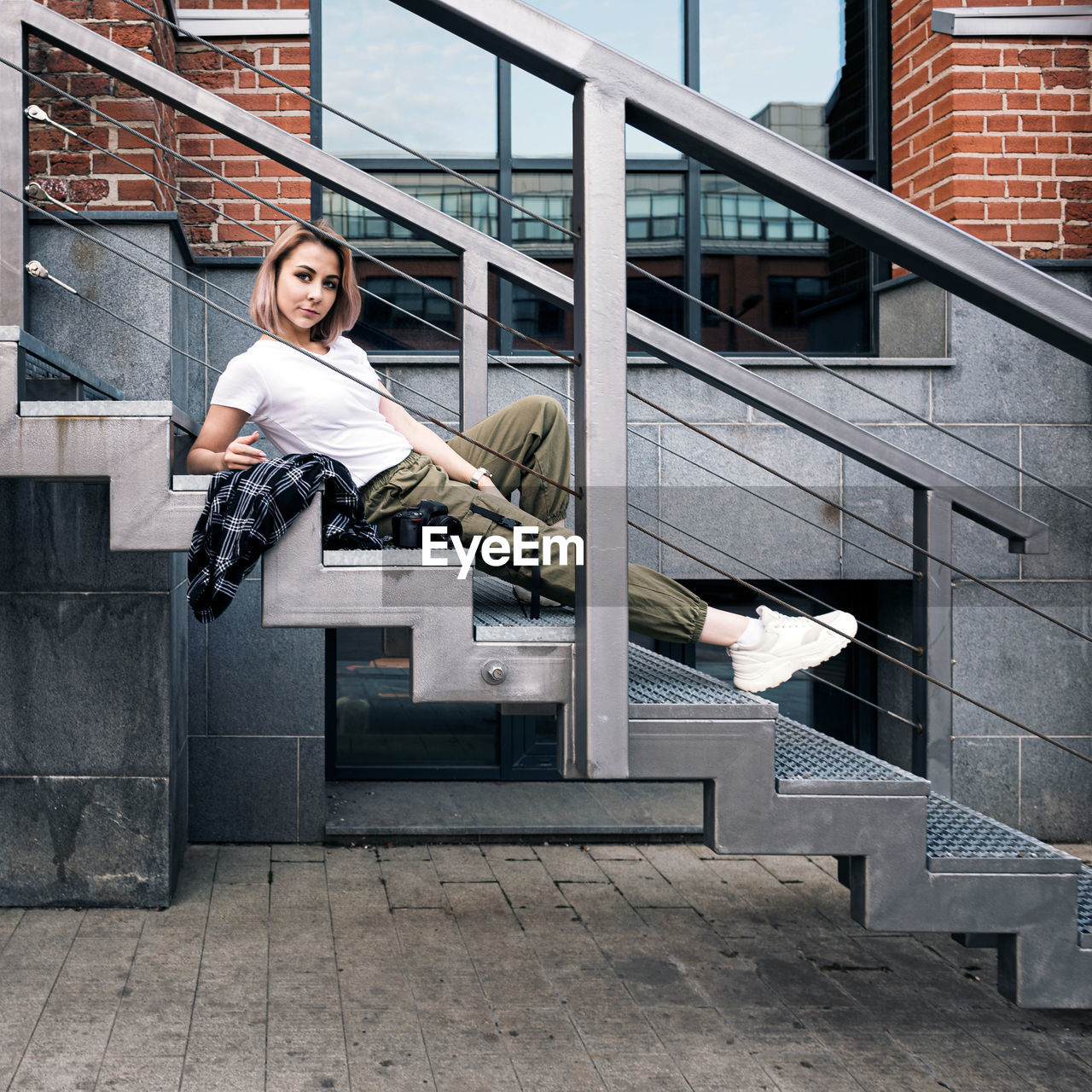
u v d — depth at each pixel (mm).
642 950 3275
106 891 3527
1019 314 1744
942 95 4508
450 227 3229
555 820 4453
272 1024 2689
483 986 2969
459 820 4426
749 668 2203
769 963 3193
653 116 1733
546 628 1901
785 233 4895
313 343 2600
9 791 3508
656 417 4410
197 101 3025
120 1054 2502
